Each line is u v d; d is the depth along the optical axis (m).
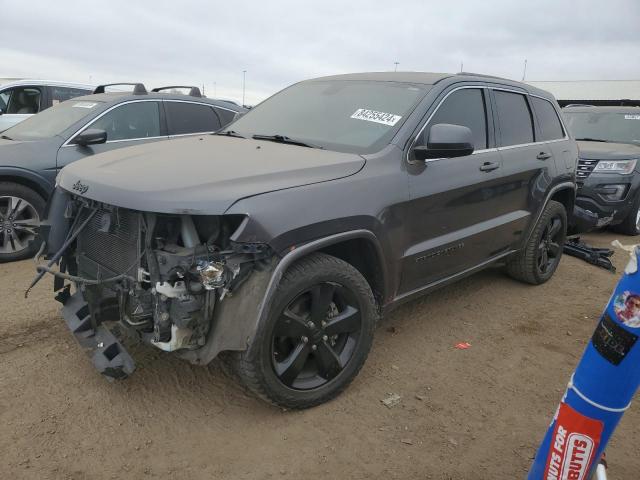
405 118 3.58
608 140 8.59
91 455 2.63
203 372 3.42
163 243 2.69
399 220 3.33
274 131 3.94
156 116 6.59
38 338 3.74
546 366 3.77
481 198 4.10
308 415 3.04
